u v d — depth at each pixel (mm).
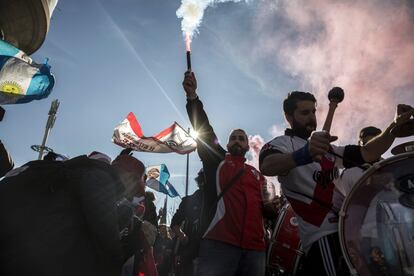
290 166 2297
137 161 3264
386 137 2697
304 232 2691
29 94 4375
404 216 2059
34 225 2158
